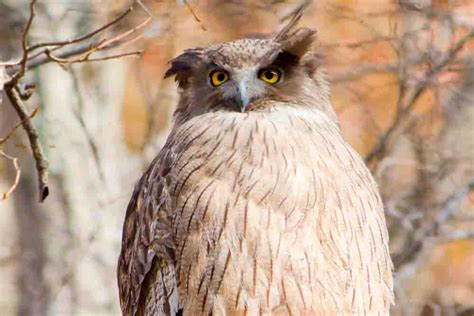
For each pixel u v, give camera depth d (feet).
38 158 37.70
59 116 57.82
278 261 33.86
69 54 44.01
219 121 35.78
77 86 57.52
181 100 38.11
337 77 54.44
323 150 34.91
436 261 59.67
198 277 34.45
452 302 58.03
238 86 36.37
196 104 37.37
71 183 58.44
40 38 54.65
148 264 35.81
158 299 35.55
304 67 37.27
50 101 57.67
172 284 35.14
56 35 54.49
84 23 54.44
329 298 33.94
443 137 56.44
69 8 54.03
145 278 36.11
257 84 36.52
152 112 55.42
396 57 55.42
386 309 35.19
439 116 55.83
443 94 56.70
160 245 35.40
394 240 53.72
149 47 54.85
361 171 35.32
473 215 55.42
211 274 34.30
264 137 34.83
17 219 59.57
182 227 34.76
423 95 55.93
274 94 36.50
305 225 33.99
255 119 35.81
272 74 36.73
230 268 34.09
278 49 36.78
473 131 56.59
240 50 36.99
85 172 58.39
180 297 34.96
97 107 58.34
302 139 34.96
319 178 34.32
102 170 58.23
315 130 35.63
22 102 37.78
